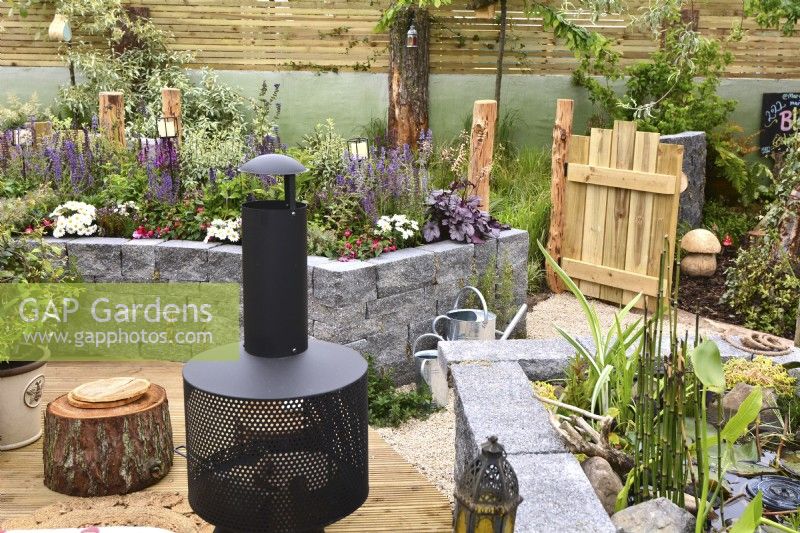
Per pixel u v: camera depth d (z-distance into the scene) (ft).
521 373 9.96
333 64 30.86
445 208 17.29
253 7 30.73
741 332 12.07
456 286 16.69
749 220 26.30
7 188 18.01
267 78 31.27
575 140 20.90
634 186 19.67
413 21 28.19
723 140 27.89
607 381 9.41
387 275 15.11
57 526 7.69
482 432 8.21
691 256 22.75
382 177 17.63
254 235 5.33
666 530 6.88
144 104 30.76
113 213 17.46
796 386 10.18
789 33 26.63
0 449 9.39
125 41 31.76
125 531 5.76
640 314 19.85
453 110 30.55
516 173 26.20
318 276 14.57
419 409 14.19
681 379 7.69
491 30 30.01
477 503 5.66
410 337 15.89
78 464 8.29
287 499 5.17
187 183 18.39
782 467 8.66
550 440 8.05
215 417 5.13
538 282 22.09
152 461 8.61
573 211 21.25
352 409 5.36
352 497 5.51
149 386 9.12
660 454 7.76
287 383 5.18
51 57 31.58
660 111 27.27
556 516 6.56
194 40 31.42
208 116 31.42
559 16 27.55
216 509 5.26
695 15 29.19
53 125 23.38
